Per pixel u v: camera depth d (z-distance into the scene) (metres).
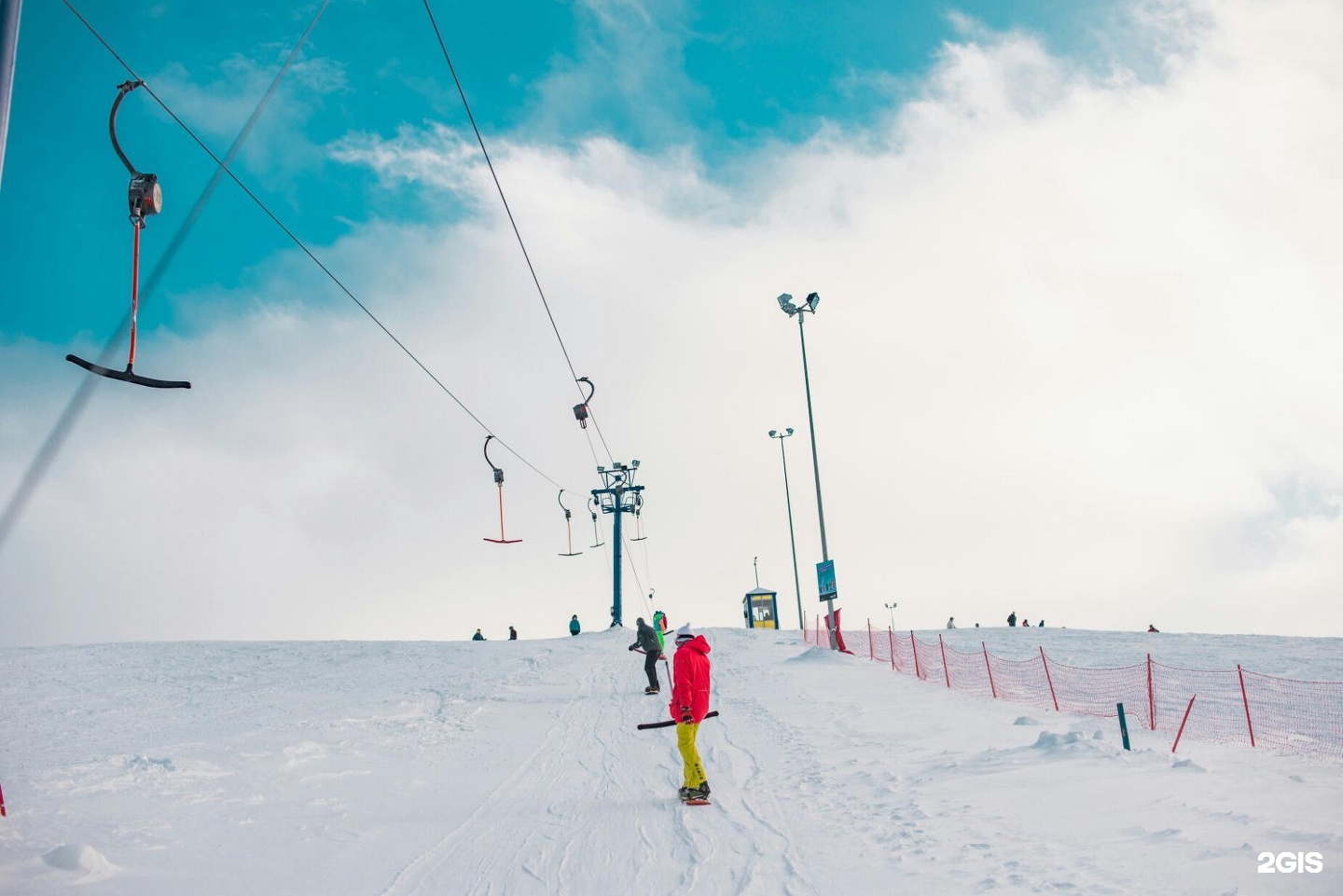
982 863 6.03
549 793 9.98
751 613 55.03
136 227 7.73
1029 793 7.95
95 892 6.12
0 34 6.04
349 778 10.79
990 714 14.20
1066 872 5.64
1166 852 5.82
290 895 6.39
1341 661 24.52
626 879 6.62
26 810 8.07
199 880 6.57
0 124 5.98
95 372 7.19
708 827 7.99
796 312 31.98
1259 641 30.69
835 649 27.83
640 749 12.70
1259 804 6.98
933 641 32.94
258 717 15.79
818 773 10.01
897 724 13.46
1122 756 9.11
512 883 6.66
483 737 14.30
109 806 8.50
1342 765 8.83
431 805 9.50
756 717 15.02
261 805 9.14
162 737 13.28
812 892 5.93
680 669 9.16
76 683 21.53
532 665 24.86
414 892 6.49
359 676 23.05
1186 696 17.81
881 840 6.95
